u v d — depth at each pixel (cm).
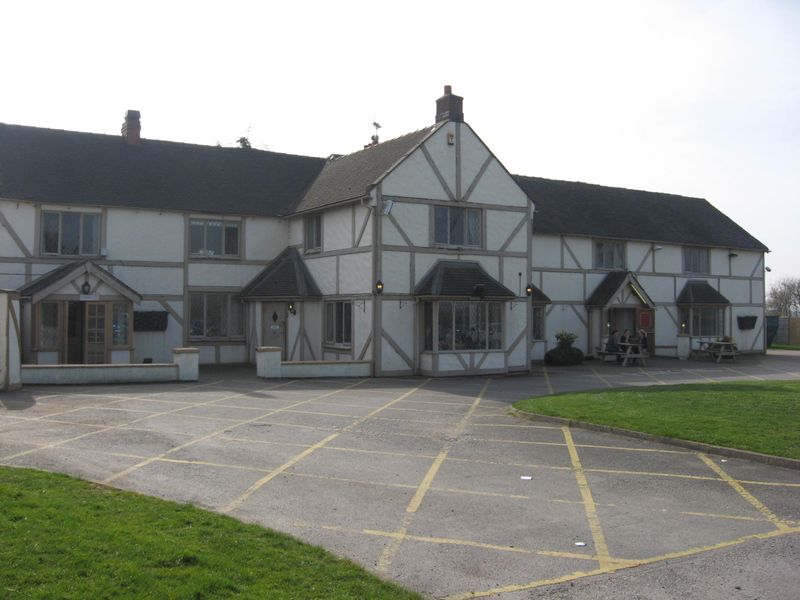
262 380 1972
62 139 2438
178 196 2430
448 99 2278
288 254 2520
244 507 788
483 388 1902
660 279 3222
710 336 3338
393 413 1424
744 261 3541
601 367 2666
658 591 588
